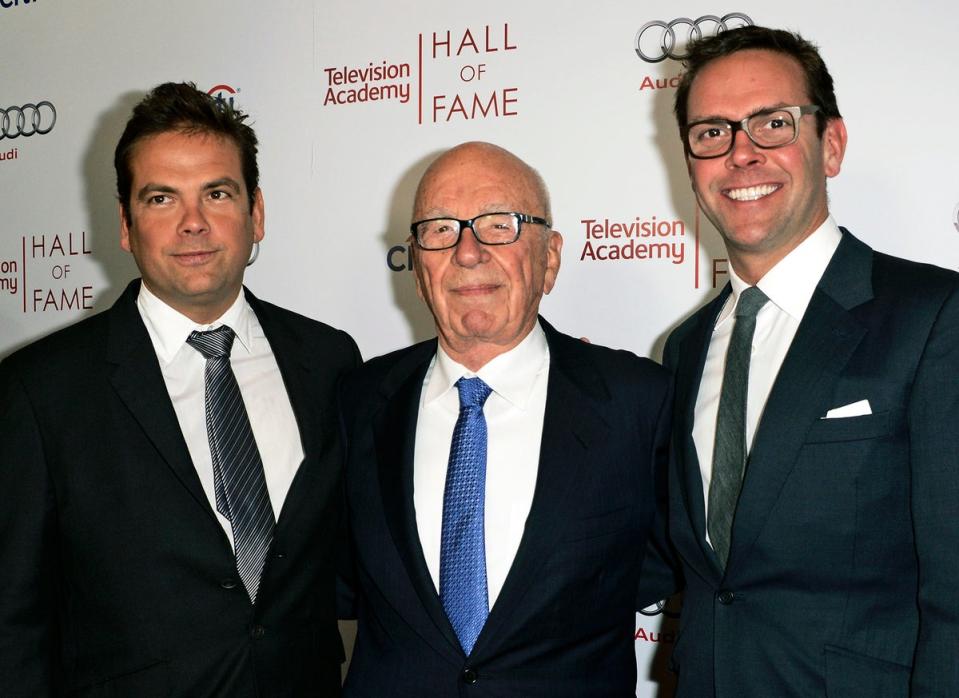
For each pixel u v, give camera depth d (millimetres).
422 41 2457
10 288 2914
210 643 1528
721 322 1642
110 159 2793
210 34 2670
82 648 1546
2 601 1493
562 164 2332
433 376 1704
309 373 1785
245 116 1763
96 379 1597
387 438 1645
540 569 1486
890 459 1343
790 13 2129
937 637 1251
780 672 1381
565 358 1691
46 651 1539
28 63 2883
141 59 2754
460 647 1469
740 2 2170
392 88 2490
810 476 1372
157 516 1539
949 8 2012
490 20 2389
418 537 1536
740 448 1466
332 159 2551
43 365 1593
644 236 2275
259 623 1564
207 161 1622
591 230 2314
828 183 2107
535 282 1617
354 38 2523
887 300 1400
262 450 1679
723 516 1475
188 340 1689
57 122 2852
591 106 2305
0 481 1532
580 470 1536
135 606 1520
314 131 2566
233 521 1585
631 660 1589
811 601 1374
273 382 1753
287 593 1615
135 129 1645
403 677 1496
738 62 1532
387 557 1561
